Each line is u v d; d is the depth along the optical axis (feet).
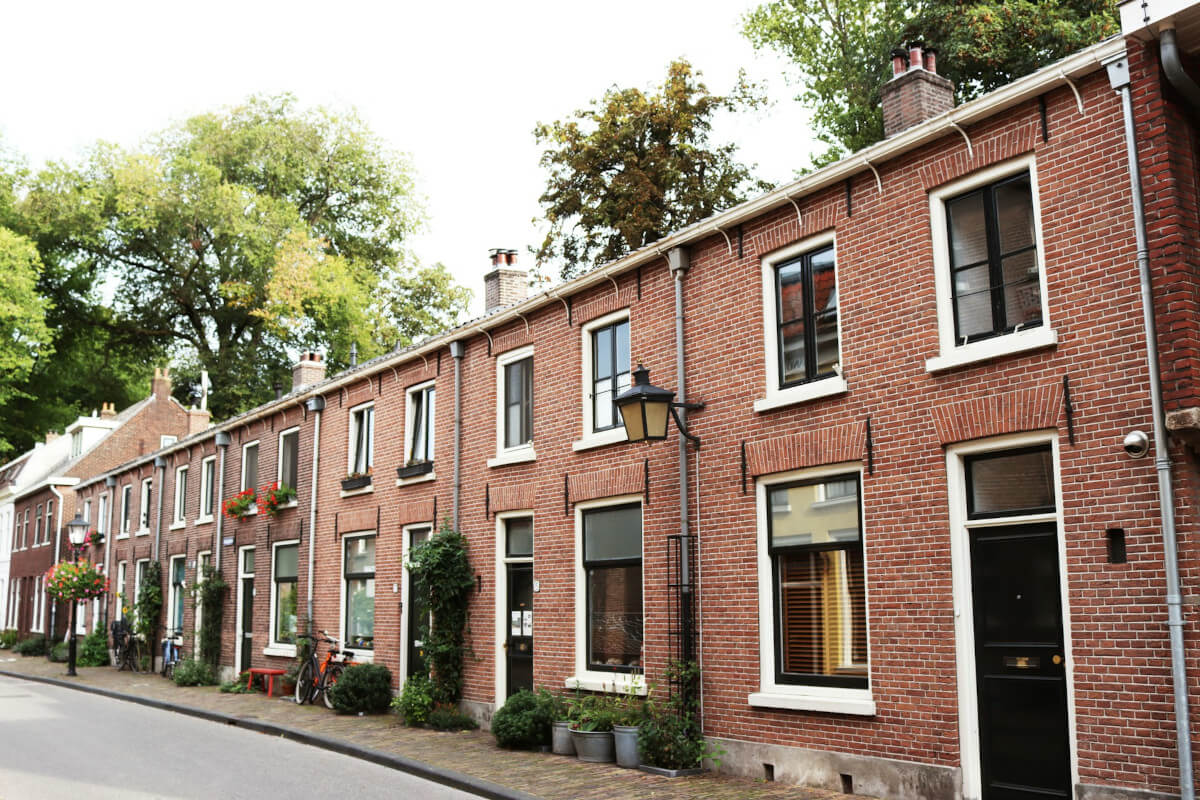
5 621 141.08
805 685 33.94
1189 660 24.00
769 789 32.27
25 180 135.54
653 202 81.05
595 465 43.70
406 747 41.98
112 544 103.14
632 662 41.22
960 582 29.30
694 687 37.63
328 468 65.41
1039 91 28.55
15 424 152.66
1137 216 25.72
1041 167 28.66
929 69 36.88
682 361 39.75
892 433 31.71
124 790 33.42
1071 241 27.76
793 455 34.76
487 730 47.70
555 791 32.19
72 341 146.10
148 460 94.84
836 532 33.71
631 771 35.91
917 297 31.42
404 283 147.74
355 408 63.46
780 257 36.47
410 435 57.88
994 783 28.02
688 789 32.42
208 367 137.90
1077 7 65.72
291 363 139.85
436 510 53.93
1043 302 28.27
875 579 31.65
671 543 39.19
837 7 81.30
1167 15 24.86
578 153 84.43
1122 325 26.40
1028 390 28.19
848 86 79.05
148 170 126.93
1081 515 26.66
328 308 129.70
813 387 34.17
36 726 51.16
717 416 38.09
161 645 87.20
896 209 32.40
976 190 30.63
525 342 49.03
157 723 53.01
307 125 140.77
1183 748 23.59
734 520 36.86
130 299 141.38
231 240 129.90
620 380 43.62
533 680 46.11
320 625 63.87
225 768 38.14
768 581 35.63
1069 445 27.09
